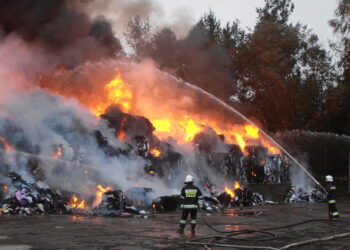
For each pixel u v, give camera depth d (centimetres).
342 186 2986
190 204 1002
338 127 3831
